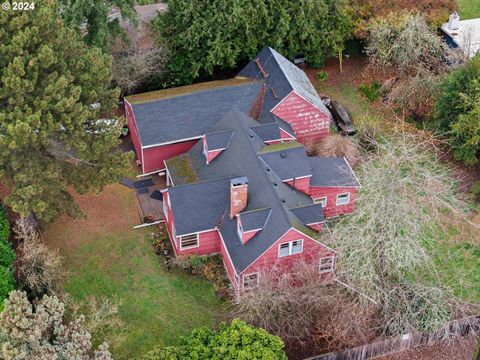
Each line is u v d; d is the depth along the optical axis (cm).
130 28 4738
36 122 3033
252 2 4494
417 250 3078
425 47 4606
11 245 3431
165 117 4053
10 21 3097
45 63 3128
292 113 4216
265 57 4431
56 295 3164
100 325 3067
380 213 2977
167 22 4569
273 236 3266
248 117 4047
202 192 3541
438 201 3369
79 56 3519
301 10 4594
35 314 2716
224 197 3553
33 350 2658
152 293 3422
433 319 3019
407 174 3216
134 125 4119
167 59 4584
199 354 2730
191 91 4184
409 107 4662
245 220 3316
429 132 4138
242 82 4303
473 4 5881
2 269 3166
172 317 3312
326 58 5209
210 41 4466
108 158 3475
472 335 3206
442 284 3272
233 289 3434
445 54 4712
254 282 3338
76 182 3450
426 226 3509
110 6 4234
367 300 2959
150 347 3167
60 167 3359
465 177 4244
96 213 3856
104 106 3616
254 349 2702
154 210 3909
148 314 3316
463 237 3778
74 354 2694
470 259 3647
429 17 4912
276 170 3650
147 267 3559
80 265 3538
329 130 4500
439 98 4422
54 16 3503
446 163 4331
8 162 3234
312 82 4997
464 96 4038
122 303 3353
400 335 3031
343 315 2958
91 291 3406
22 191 3084
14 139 3003
